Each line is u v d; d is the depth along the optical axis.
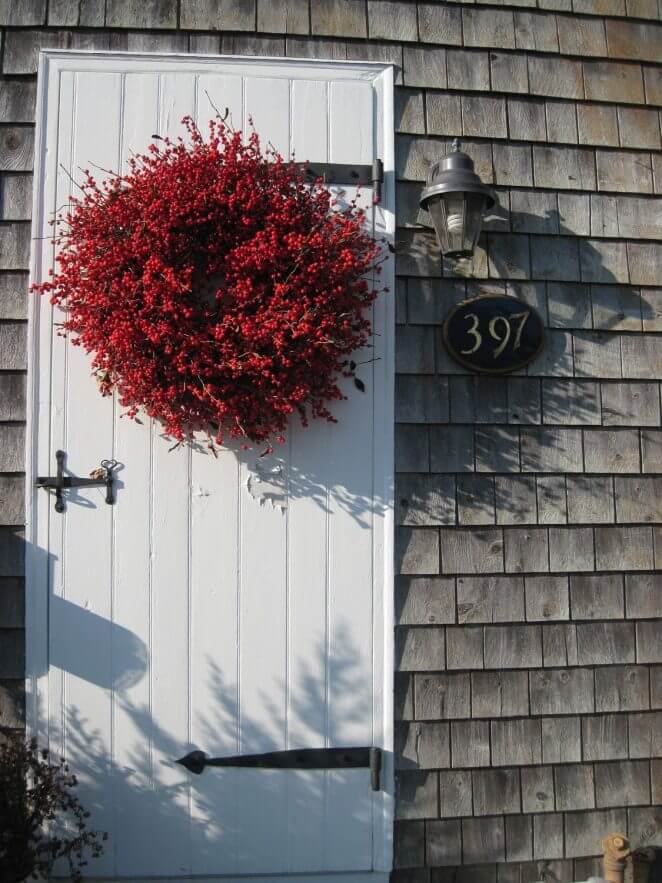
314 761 2.34
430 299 2.48
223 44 2.49
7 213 2.41
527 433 2.49
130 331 2.11
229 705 2.33
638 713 2.47
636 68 2.66
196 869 2.29
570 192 2.58
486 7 2.60
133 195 2.22
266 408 2.28
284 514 2.38
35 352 2.36
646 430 2.54
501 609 2.43
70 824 2.27
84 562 2.33
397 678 2.39
